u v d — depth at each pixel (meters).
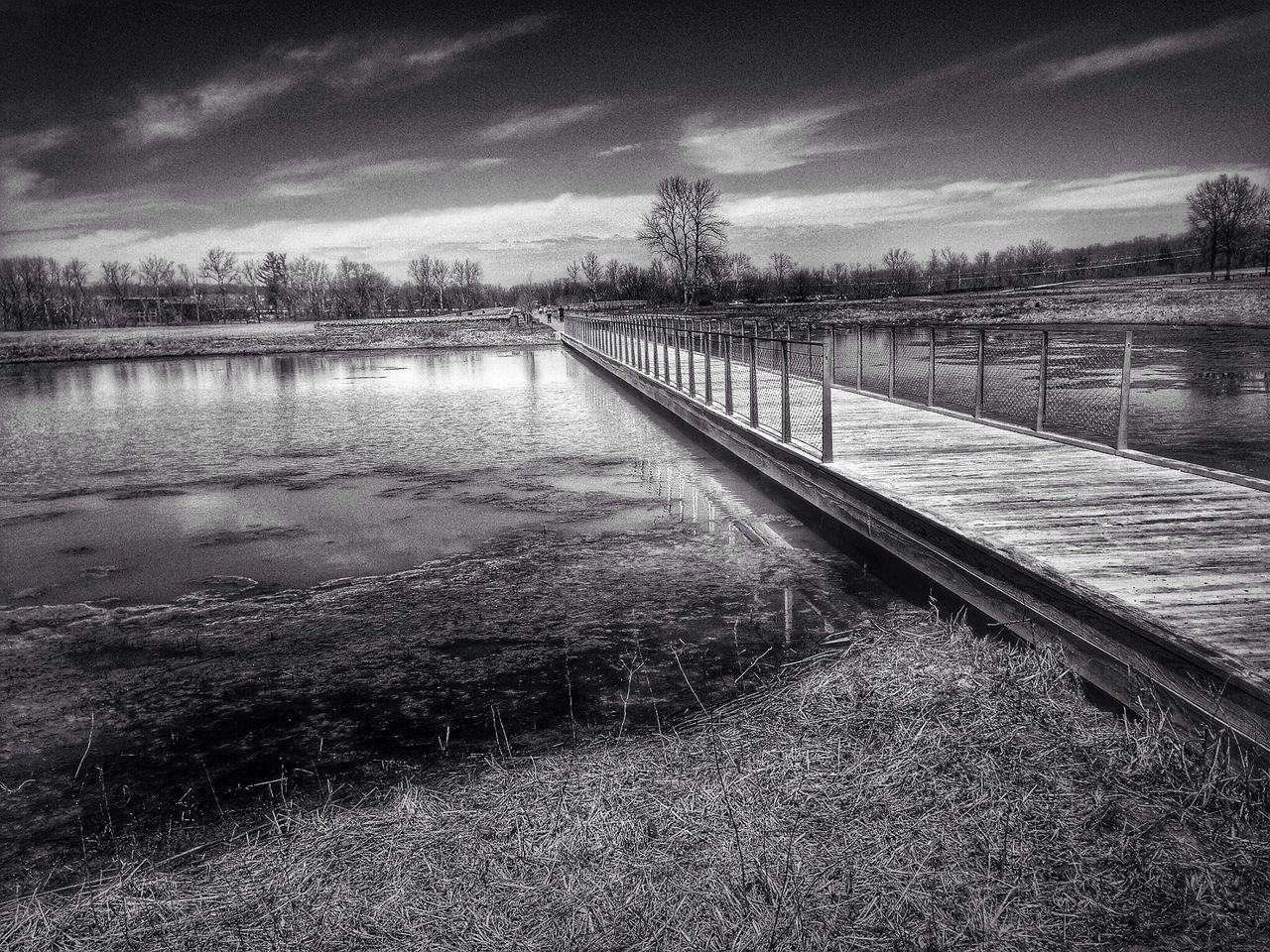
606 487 11.38
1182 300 49.06
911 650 4.90
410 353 48.81
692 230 85.62
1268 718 3.35
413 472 12.86
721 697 5.02
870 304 65.19
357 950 2.74
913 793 3.40
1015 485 7.33
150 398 26.48
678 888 2.90
